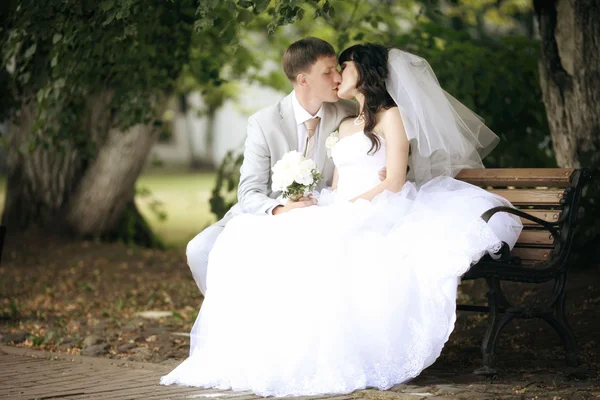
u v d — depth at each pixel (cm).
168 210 2489
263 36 1563
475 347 630
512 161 966
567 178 560
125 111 901
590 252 795
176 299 946
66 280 1063
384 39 981
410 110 550
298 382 495
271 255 527
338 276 505
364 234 523
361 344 501
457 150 578
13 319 810
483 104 956
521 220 575
